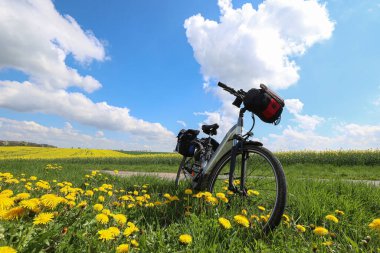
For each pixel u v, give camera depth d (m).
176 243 1.86
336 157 19.28
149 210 2.77
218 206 2.67
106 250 1.58
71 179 5.91
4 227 1.52
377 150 19.20
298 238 2.12
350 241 1.93
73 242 1.63
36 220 1.50
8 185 3.63
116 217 1.89
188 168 4.46
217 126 4.11
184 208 2.78
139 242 1.76
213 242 1.88
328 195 3.72
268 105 2.73
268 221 2.21
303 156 20.20
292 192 3.79
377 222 1.87
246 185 2.96
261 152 2.66
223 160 3.17
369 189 4.28
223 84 3.22
